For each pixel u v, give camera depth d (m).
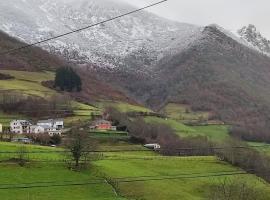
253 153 147.88
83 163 137.50
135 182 130.62
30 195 111.62
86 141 140.00
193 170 147.00
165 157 160.75
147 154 177.38
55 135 187.25
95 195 118.00
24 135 191.25
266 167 142.62
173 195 126.00
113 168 141.12
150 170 145.12
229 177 137.88
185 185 133.88
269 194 126.44
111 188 124.00
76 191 118.62
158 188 129.00
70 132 196.88
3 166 130.50
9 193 111.50
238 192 123.25
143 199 121.50
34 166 133.00
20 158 135.50
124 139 193.25
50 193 114.81
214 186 133.25
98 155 144.38
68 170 133.12
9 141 178.38
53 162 137.50
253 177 139.62
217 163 155.25
